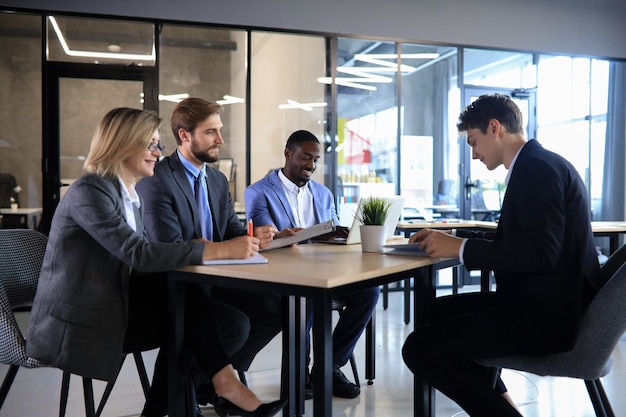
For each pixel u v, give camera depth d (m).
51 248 1.72
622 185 6.77
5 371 3.10
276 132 5.58
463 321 1.68
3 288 1.74
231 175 5.47
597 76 6.63
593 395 1.81
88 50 5.17
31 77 5.09
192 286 1.79
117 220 1.67
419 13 5.90
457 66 6.08
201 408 2.50
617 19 6.56
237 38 5.45
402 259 1.80
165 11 5.21
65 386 2.09
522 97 6.31
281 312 2.41
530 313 1.58
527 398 2.69
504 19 6.16
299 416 2.33
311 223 2.96
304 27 5.56
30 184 5.14
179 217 2.23
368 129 5.82
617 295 1.52
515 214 1.63
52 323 1.66
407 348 1.74
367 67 5.79
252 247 1.73
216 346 1.75
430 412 1.93
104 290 1.70
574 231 1.56
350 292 1.48
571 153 6.57
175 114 2.30
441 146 6.08
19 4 4.93
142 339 1.85
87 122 5.23
